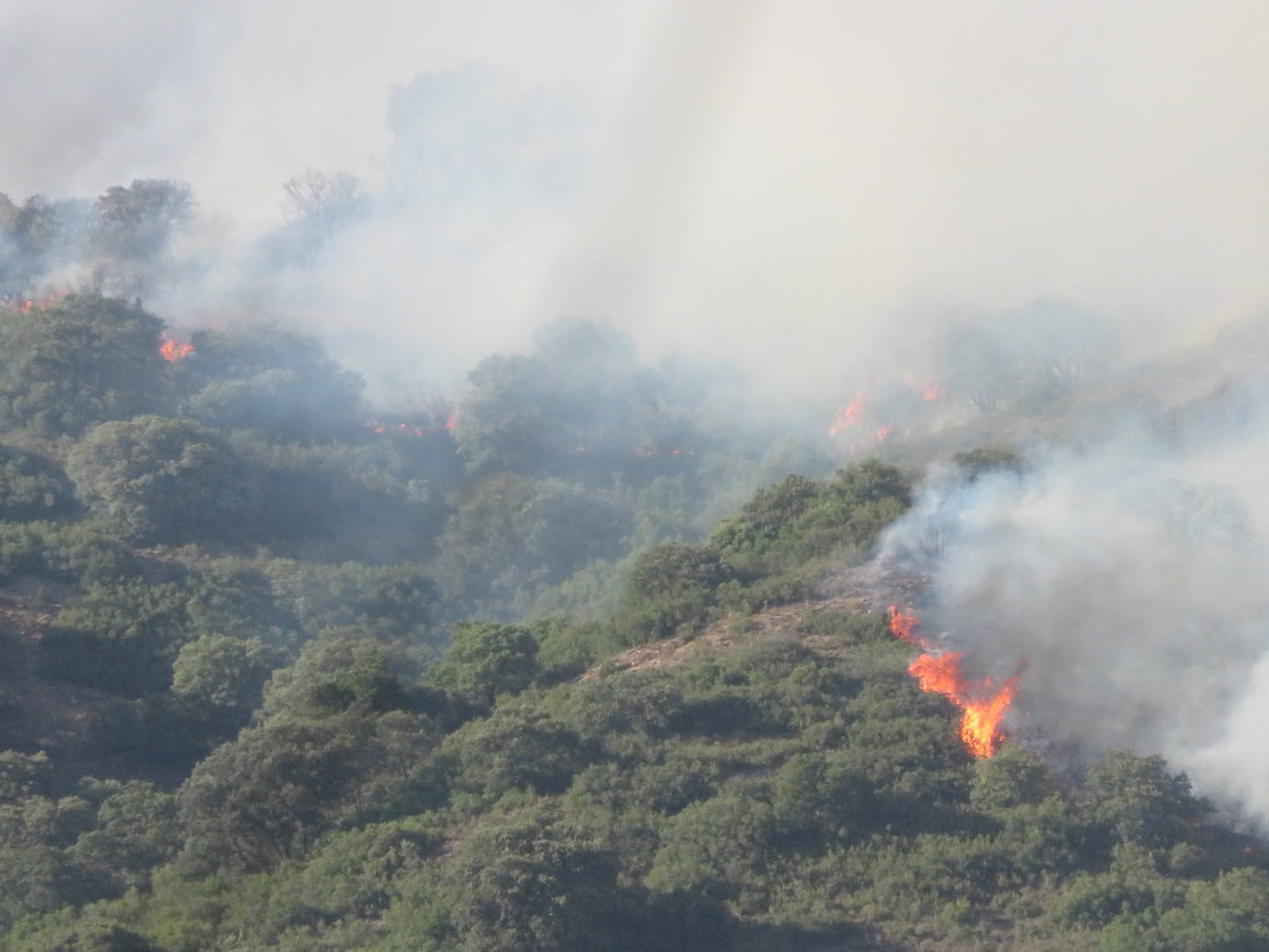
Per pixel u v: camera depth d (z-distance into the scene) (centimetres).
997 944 18038
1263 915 17988
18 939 18925
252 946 18438
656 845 19525
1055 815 19588
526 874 17738
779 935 18238
